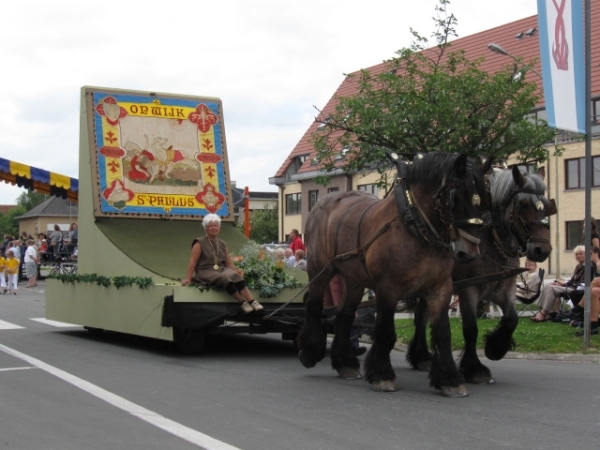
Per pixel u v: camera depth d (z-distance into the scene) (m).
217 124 14.66
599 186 38.16
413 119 15.49
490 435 6.23
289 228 52.72
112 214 13.47
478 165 7.83
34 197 124.19
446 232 7.63
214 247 11.13
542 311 14.19
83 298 13.44
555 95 10.86
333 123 16.58
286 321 10.70
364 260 8.44
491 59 41.41
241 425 6.71
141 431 6.52
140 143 13.92
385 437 6.21
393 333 8.21
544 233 8.44
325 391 8.33
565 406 7.36
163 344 12.67
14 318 17.31
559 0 10.91
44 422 6.89
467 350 8.68
